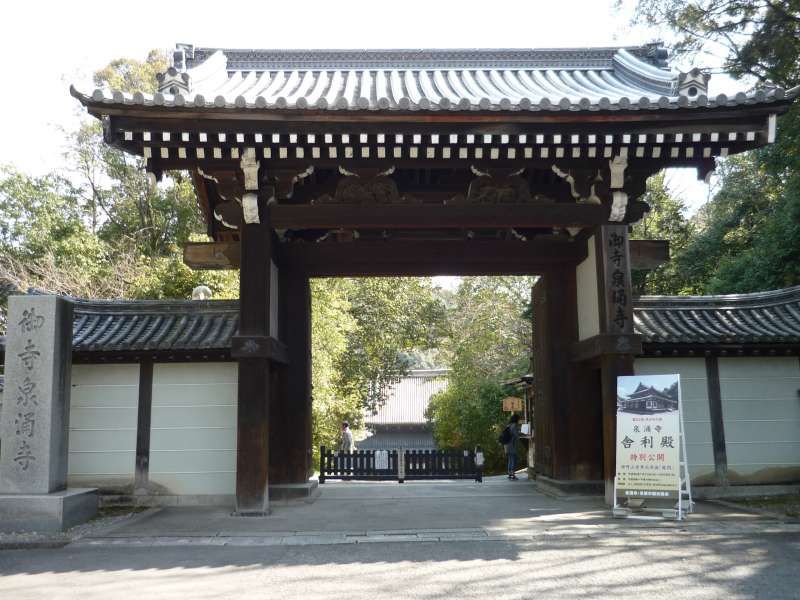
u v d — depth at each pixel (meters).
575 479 11.02
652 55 13.23
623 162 9.33
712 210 27.03
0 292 22.33
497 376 28.03
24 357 8.66
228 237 12.11
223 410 10.61
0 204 24.89
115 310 11.53
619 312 9.60
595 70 13.56
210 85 11.51
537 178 11.09
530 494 11.49
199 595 5.54
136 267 23.89
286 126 8.58
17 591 5.75
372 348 28.19
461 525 8.33
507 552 6.91
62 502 8.20
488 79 13.06
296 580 5.96
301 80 12.83
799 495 10.70
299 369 11.26
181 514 9.46
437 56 13.70
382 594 5.52
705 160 9.61
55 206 25.88
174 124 8.47
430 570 6.25
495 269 11.71
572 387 11.27
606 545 7.16
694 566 6.25
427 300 29.86
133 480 10.48
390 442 38.09
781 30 15.66
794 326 11.24
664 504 8.52
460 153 8.99
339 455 16.02
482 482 14.54
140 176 28.48
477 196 9.81
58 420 8.80
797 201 17.09
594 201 9.85
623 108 8.47
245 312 9.44
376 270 11.64
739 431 11.01
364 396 28.42
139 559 6.84
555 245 11.30
